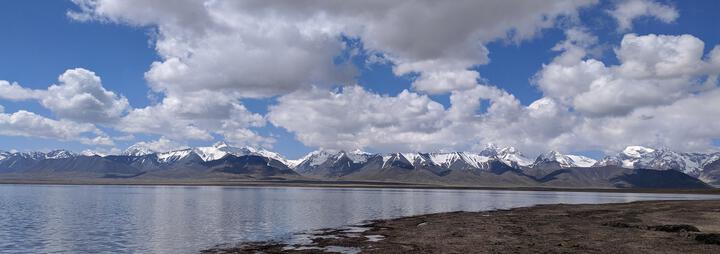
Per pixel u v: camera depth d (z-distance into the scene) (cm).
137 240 6203
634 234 5803
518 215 9062
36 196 17788
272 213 10388
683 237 5475
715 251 4553
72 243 5991
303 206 13000
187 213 10294
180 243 5925
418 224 7550
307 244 5578
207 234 6744
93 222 8319
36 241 6150
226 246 5578
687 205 11038
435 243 5388
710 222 7081
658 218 7750
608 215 8688
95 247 5691
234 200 16138
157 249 5509
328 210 11431
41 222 8269
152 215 9744
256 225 7875
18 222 8238
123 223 8175
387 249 5059
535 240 5488
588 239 5428
